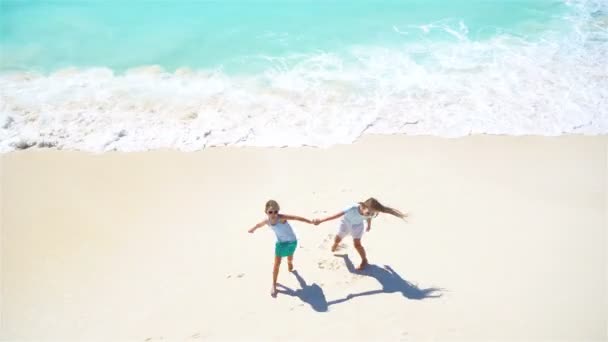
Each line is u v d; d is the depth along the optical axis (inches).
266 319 269.6
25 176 390.6
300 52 554.9
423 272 297.9
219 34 588.1
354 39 579.5
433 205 355.9
